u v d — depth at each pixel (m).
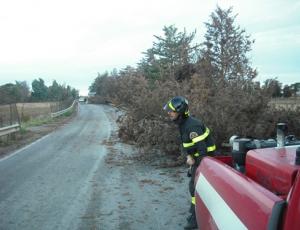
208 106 11.16
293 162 2.85
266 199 2.32
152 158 12.21
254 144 3.92
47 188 8.84
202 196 3.56
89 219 6.62
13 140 18.73
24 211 7.12
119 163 11.88
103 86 98.38
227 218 2.72
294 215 2.12
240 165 3.96
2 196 8.23
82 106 80.19
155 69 26.55
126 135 16.98
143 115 11.92
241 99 10.87
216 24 34.94
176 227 6.13
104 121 33.50
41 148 15.94
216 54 31.95
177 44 33.41
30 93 111.25
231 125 10.55
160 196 7.95
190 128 5.43
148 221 6.45
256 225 2.29
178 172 10.22
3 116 23.22
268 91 11.15
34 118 34.34
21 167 11.59
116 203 7.53
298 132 10.94
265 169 3.07
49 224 6.41
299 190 2.14
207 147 5.56
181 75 18.95
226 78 14.45
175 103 5.47
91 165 11.70
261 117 10.86
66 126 28.20
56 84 115.88
